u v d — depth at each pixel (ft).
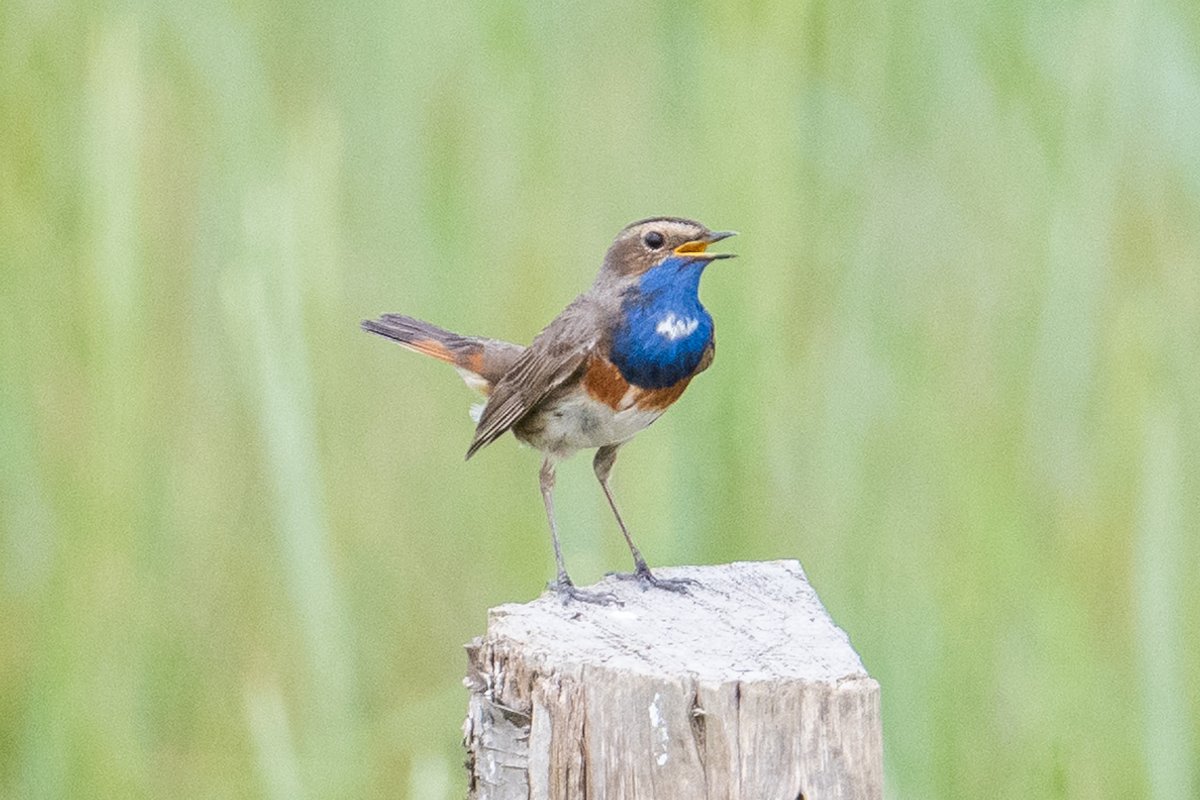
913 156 46.19
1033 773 37.70
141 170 43.04
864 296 43.09
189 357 43.42
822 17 45.78
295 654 40.81
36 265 41.45
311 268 38.99
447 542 43.11
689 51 46.47
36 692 38.22
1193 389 41.93
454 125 45.65
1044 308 41.63
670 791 25.03
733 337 40.19
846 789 24.77
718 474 39.78
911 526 40.63
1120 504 40.75
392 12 46.39
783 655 26.45
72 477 39.99
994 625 38.96
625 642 27.17
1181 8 43.52
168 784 39.32
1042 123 44.93
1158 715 36.65
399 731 39.68
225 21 43.37
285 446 36.55
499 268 44.11
